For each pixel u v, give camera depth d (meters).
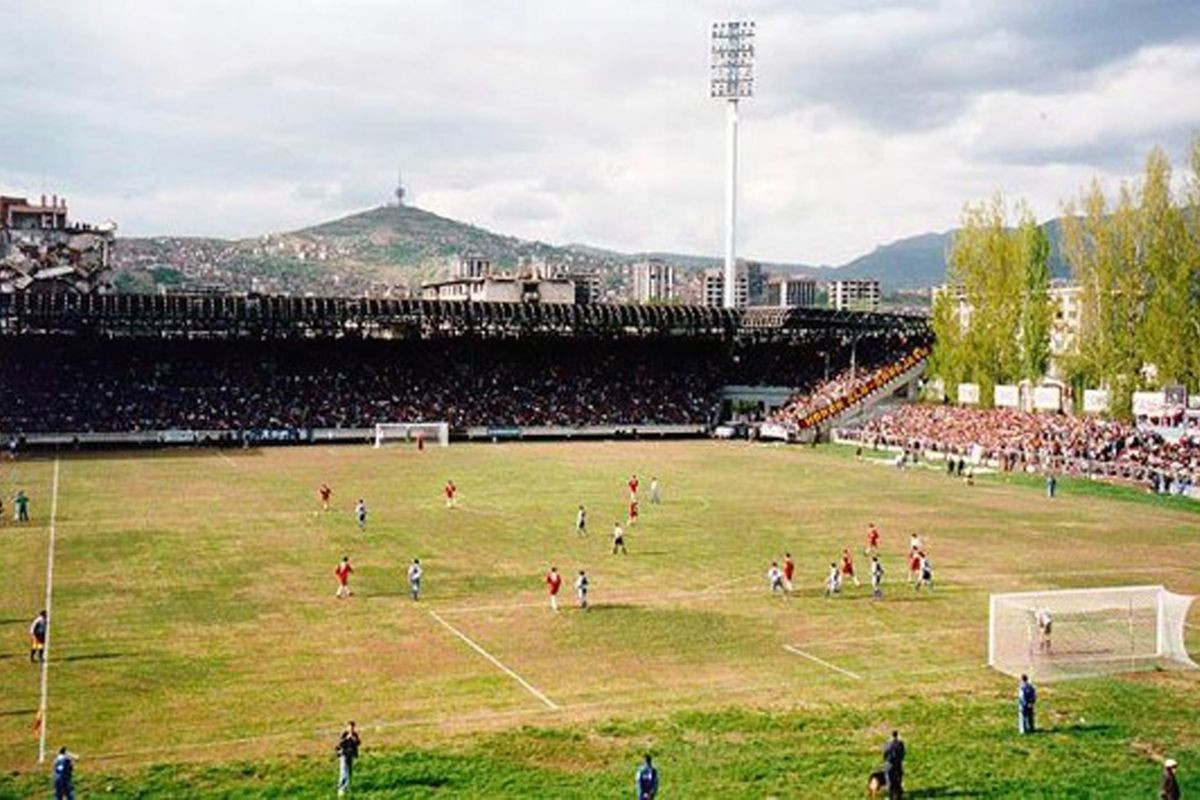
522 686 42.62
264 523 79.44
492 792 31.91
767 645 48.78
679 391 168.12
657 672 44.69
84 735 36.56
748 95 198.00
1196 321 116.12
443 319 150.00
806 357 176.25
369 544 71.88
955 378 151.25
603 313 157.88
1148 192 119.06
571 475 110.44
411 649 47.62
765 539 74.75
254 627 50.94
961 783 33.06
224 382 149.62
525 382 163.75
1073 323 162.50
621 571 64.19
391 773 33.25
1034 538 76.19
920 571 60.78
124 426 137.88
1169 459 106.50
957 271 151.38
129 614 52.94
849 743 36.41
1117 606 48.25
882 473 113.88
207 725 37.72
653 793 30.28
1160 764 34.88
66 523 78.38
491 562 66.38
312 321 144.38
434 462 122.19
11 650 46.69
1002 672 44.97
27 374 141.75
